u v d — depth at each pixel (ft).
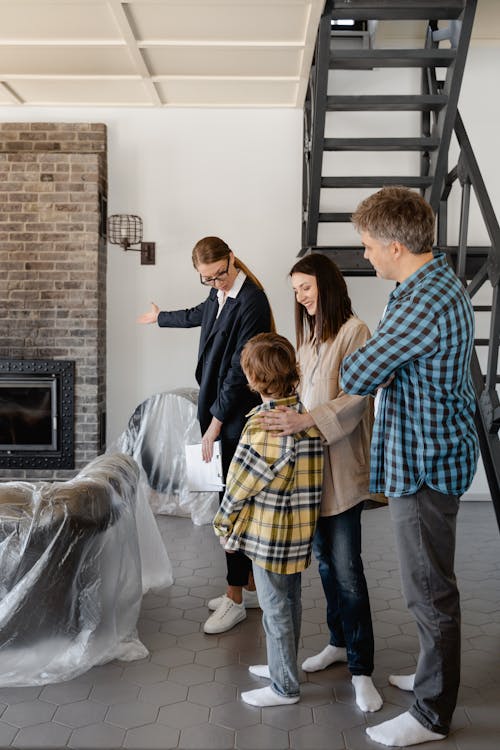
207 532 13.91
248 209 17.01
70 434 16.37
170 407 14.96
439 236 15.67
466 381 6.52
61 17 11.75
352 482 7.14
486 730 6.81
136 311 17.11
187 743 6.57
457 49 12.35
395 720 6.69
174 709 7.18
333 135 16.88
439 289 6.17
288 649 7.14
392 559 12.30
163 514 15.21
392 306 6.45
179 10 11.49
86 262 16.34
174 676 7.91
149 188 16.97
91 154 16.30
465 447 6.42
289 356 6.88
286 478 6.78
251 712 7.13
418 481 6.37
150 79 14.74
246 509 6.89
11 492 7.63
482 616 9.76
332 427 6.88
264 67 14.15
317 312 7.41
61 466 16.43
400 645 8.75
